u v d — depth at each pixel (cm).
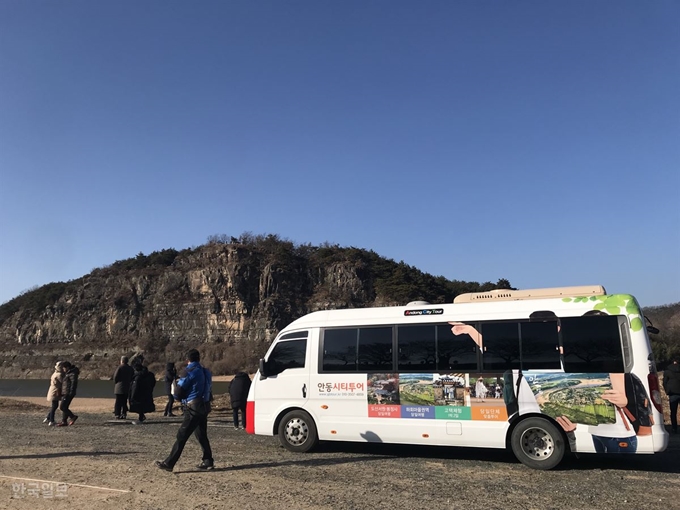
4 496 655
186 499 641
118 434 1254
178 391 795
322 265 14312
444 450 1014
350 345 982
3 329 14862
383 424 927
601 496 669
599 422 806
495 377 868
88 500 637
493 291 955
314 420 979
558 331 852
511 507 618
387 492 681
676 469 839
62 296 14938
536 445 838
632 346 811
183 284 14150
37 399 3000
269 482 731
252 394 1037
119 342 13200
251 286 13650
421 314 945
